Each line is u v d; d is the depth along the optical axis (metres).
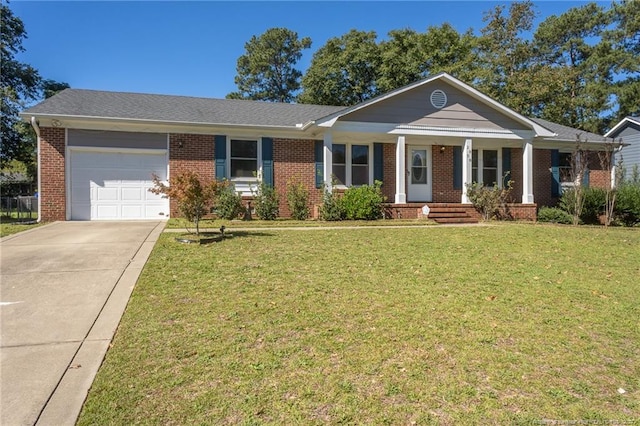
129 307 4.22
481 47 27.66
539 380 2.92
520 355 3.30
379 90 28.02
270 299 4.52
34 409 2.46
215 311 4.13
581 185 14.20
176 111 13.53
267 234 9.05
